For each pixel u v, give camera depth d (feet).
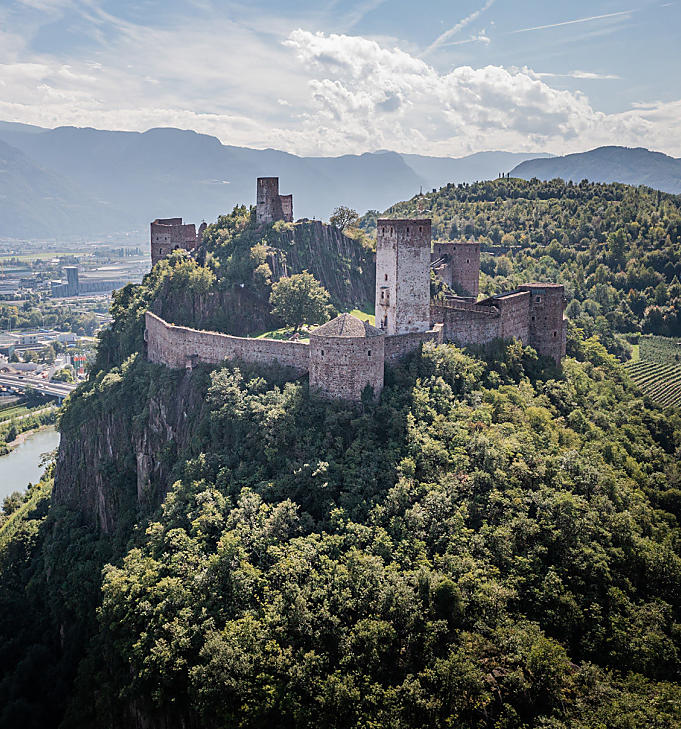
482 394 401.49
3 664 384.88
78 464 526.16
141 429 459.73
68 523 485.97
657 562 302.66
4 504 643.86
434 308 450.30
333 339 363.56
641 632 268.41
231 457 370.73
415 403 367.25
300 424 364.58
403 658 255.91
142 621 300.40
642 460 427.33
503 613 265.13
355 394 366.84
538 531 300.61
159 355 505.25
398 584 266.57
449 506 309.22
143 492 433.48
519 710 242.37
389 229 410.93
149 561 326.03
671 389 645.92
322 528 312.09
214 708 255.50
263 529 307.37
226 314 569.23
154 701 276.21
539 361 484.33
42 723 343.26
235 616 277.23
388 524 307.58
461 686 237.45
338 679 245.24
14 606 434.71
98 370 610.24
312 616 264.52
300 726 239.91
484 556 290.56
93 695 320.50
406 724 234.99
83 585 397.60
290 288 547.90
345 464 338.13
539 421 393.29
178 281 577.02
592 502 326.65
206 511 331.16
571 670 251.80
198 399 430.20
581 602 278.26
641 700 236.02
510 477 330.34
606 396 495.41
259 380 403.13
